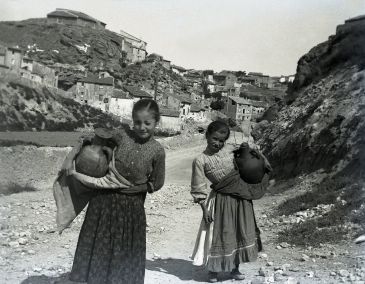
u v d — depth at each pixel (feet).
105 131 13.84
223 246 17.12
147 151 13.83
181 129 195.11
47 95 203.82
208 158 17.48
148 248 25.00
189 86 325.62
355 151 45.65
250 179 17.39
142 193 14.16
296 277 17.72
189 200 49.98
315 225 27.96
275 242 25.93
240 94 270.05
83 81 241.76
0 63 203.82
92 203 13.85
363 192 33.65
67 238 25.70
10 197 43.78
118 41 374.22
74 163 13.91
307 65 84.53
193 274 18.88
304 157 54.24
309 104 70.13
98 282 13.23
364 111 50.11
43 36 347.15
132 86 287.69
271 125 78.28
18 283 16.20
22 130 165.48
